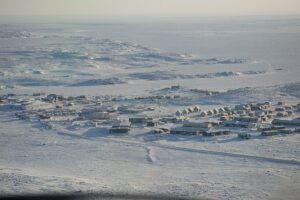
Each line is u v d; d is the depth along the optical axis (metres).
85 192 61.72
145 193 61.47
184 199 59.47
